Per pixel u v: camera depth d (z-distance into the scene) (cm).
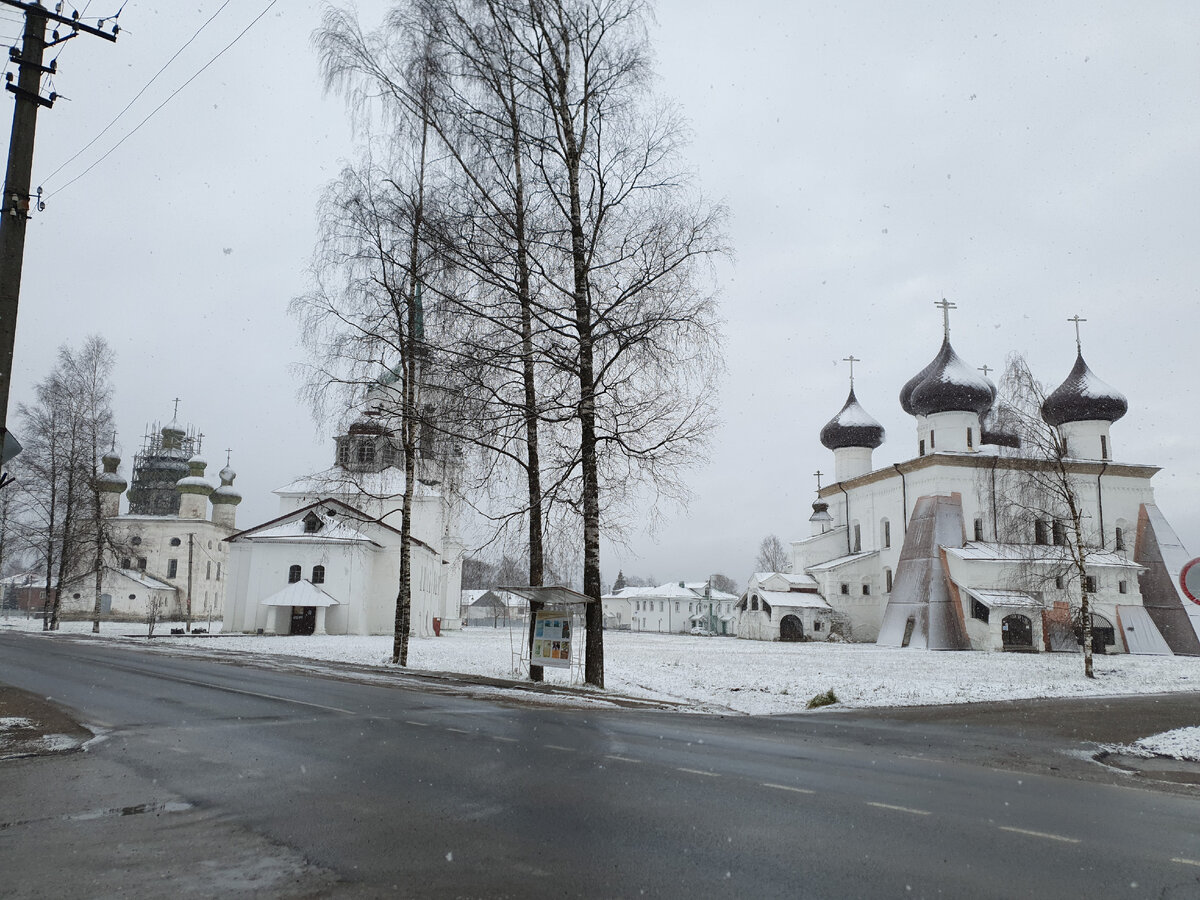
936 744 1367
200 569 8600
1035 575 4244
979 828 743
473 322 1953
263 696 1667
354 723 1303
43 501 5312
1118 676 3097
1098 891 572
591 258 1945
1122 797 946
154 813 750
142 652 3127
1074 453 6309
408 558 2692
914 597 5794
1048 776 1092
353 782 874
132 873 585
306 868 595
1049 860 646
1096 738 1517
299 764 970
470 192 1953
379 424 2473
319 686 1914
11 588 9775
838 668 3231
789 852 646
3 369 1098
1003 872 610
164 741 1128
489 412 1898
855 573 6806
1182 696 2408
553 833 687
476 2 1898
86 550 5475
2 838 671
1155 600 5794
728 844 663
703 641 6825
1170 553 5931
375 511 5859
